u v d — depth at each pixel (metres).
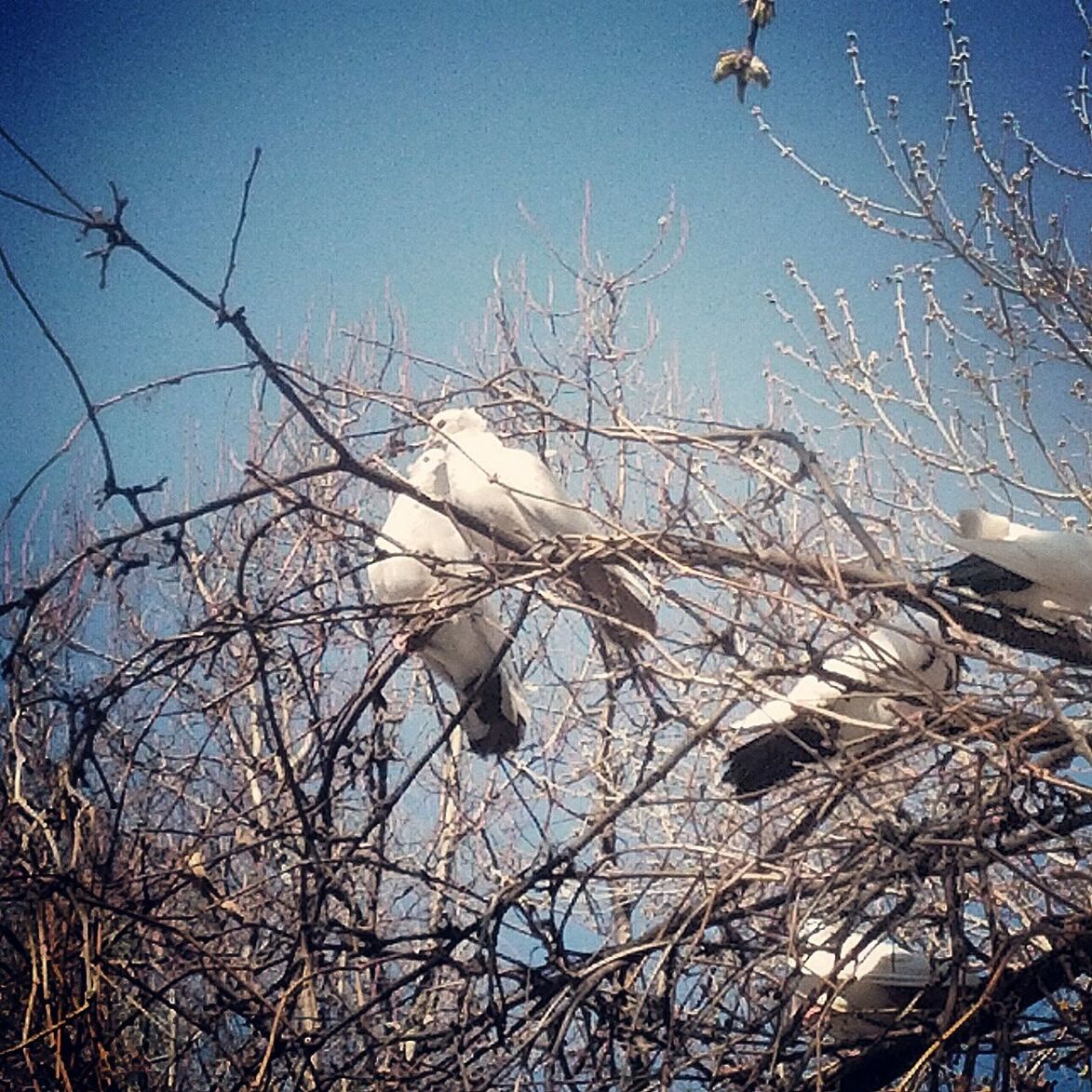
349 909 4.92
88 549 4.48
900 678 4.29
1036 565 5.09
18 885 4.23
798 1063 3.96
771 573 4.43
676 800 4.33
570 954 4.62
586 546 4.58
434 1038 4.43
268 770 5.08
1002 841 4.48
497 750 5.80
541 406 4.89
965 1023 3.89
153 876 4.40
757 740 5.02
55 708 4.87
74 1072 4.13
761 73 4.82
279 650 5.50
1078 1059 4.12
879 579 4.70
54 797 4.46
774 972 4.88
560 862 4.39
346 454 4.80
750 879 4.06
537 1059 4.20
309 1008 5.85
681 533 4.78
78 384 4.25
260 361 4.37
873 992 4.61
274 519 4.62
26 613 4.55
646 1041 4.41
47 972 4.11
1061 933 3.82
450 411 6.07
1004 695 4.17
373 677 5.39
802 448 4.93
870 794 4.69
